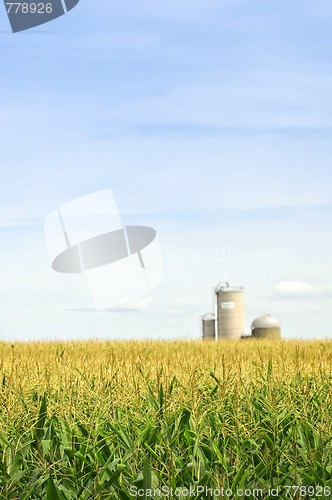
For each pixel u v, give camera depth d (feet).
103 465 19.36
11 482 17.90
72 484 18.20
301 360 38.01
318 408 23.77
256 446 20.56
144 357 45.60
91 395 25.80
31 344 72.08
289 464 19.94
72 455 19.69
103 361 40.55
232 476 18.97
